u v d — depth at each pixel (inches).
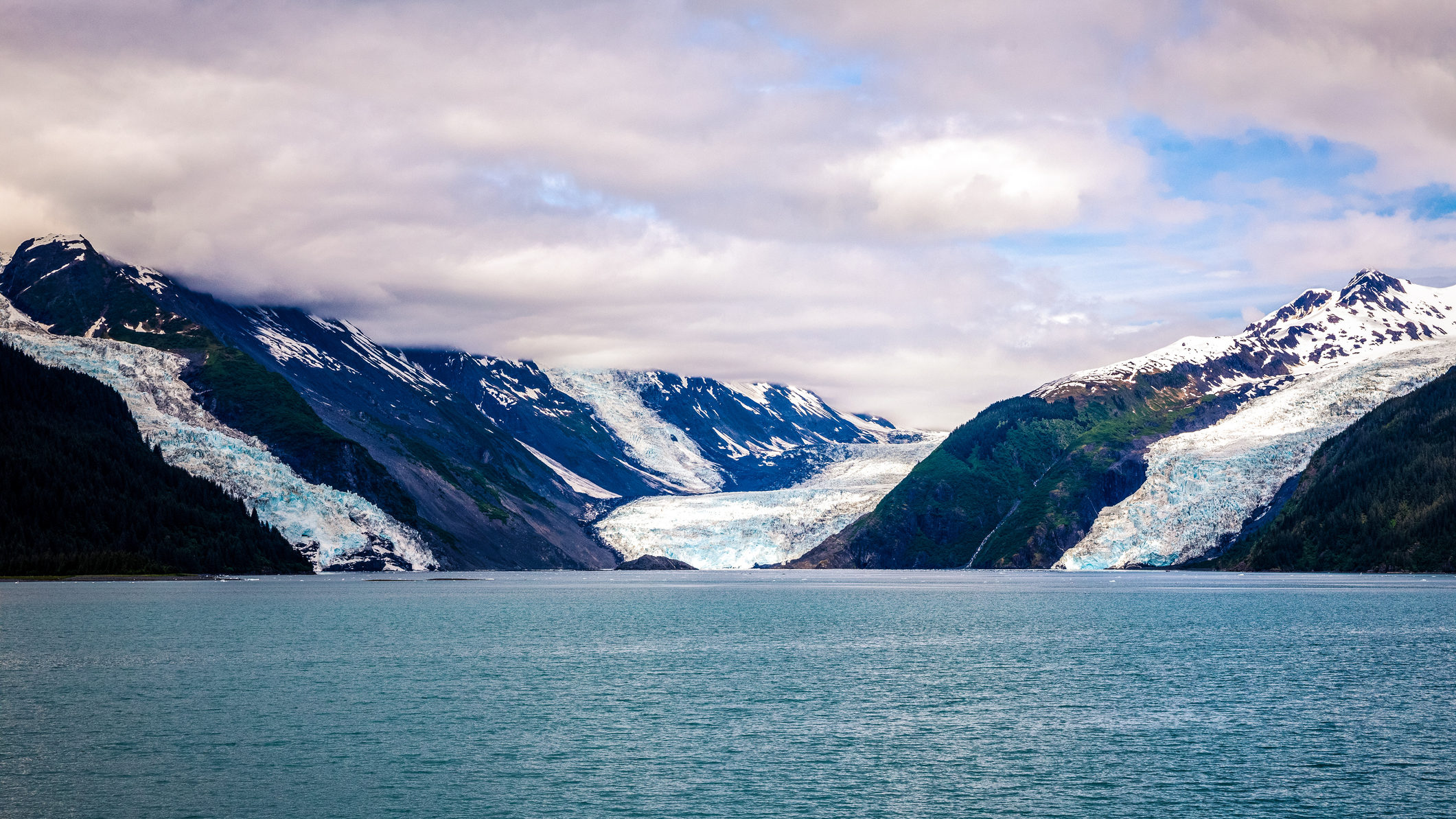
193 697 4087.1
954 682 4586.6
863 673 4867.1
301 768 3011.8
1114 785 2878.9
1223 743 3341.5
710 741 3380.9
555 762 3100.4
